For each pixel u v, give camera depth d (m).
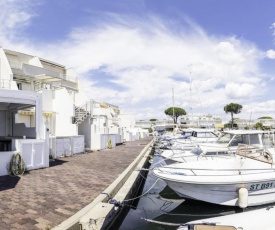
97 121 27.66
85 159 17.17
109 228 7.09
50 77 23.25
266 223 6.28
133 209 10.17
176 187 10.28
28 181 10.16
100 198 7.89
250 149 12.43
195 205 10.47
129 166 14.30
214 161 12.45
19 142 12.02
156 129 61.59
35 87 25.30
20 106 15.41
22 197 7.90
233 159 12.51
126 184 10.78
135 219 9.18
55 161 15.89
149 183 15.59
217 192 9.78
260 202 10.06
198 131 25.92
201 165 12.11
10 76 21.00
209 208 10.22
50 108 22.34
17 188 9.01
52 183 9.87
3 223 5.82
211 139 24.58
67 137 18.97
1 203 7.26
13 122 16.86
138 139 50.34
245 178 9.64
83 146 21.33
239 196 9.55
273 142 15.38
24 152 12.25
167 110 93.50
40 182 10.00
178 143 23.38
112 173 12.15
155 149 28.56
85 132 25.33
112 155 19.97
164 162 18.02
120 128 38.38
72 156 18.78
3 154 11.26
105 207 7.05
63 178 10.83
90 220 6.07
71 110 22.33
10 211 6.62
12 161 11.38
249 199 9.88
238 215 6.80
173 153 17.06
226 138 17.06
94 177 11.12
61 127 22.30
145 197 12.23
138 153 21.77
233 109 64.25
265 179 9.71
